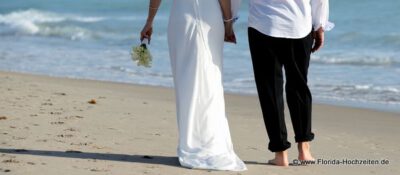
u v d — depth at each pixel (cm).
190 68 1165
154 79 2762
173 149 1325
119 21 5309
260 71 1182
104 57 3484
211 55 1170
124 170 1130
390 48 3528
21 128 1480
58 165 1148
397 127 1798
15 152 1235
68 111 1762
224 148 1176
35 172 1095
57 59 3428
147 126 1600
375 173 1210
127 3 6481
